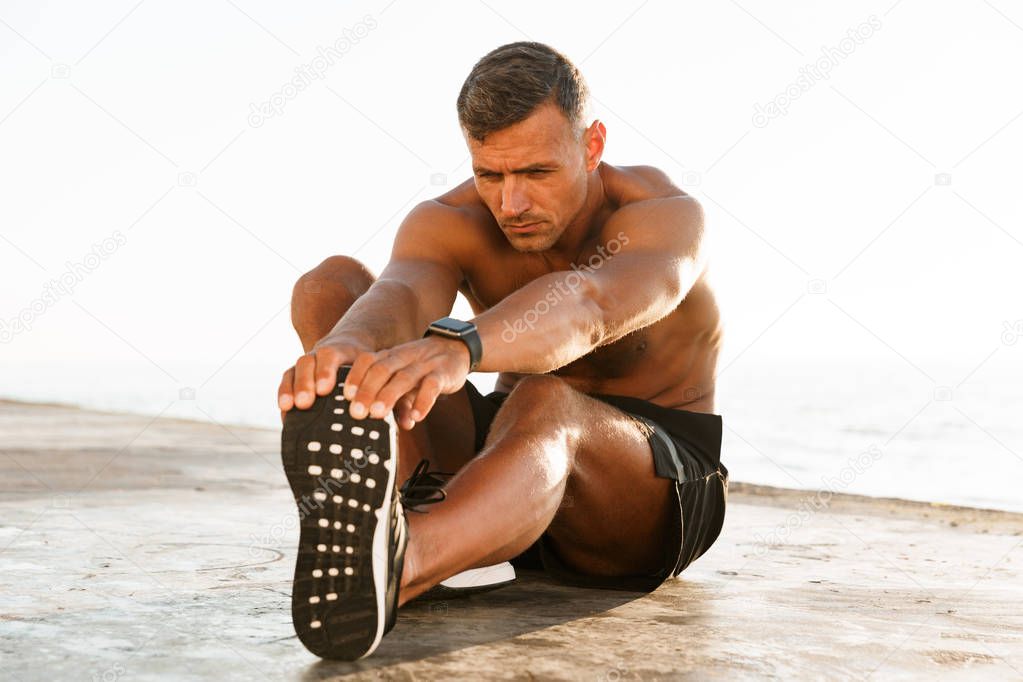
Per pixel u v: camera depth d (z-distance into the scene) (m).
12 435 11.38
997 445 18.80
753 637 2.32
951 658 2.20
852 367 49.00
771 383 38.41
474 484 2.29
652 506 2.80
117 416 16.81
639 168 3.17
